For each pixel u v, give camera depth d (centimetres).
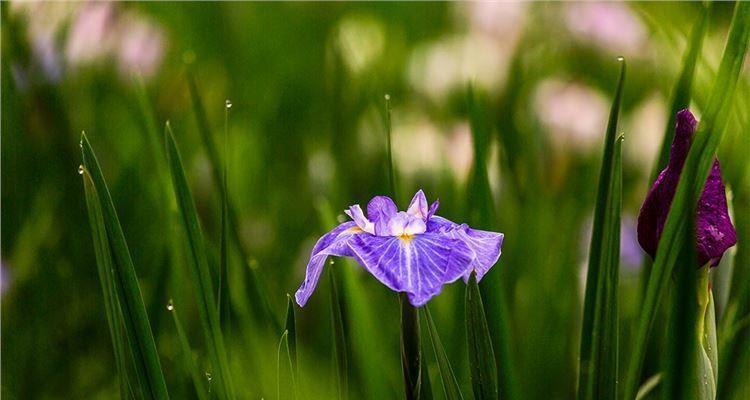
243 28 274
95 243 111
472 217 130
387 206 105
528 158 162
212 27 277
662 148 118
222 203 119
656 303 109
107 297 111
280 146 215
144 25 206
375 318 133
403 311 106
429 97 219
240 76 252
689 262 106
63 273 147
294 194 192
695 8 182
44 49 164
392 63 249
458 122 186
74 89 183
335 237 106
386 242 104
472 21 221
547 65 229
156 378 111
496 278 118
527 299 141
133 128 187
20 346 140
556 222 156
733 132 127
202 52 268
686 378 107
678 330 107
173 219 133
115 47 191
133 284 110
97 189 110
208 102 217
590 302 112
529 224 143
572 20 229
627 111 216
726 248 107
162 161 134
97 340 144
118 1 193
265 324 128
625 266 151
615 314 110
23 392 139
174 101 199
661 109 178
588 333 112
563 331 138
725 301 114
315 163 173
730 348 120
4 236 153
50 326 144
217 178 133
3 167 154
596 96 188
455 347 128
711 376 108
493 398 108
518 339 137
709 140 106
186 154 190
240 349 128
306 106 232
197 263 115
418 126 179
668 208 108
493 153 158
